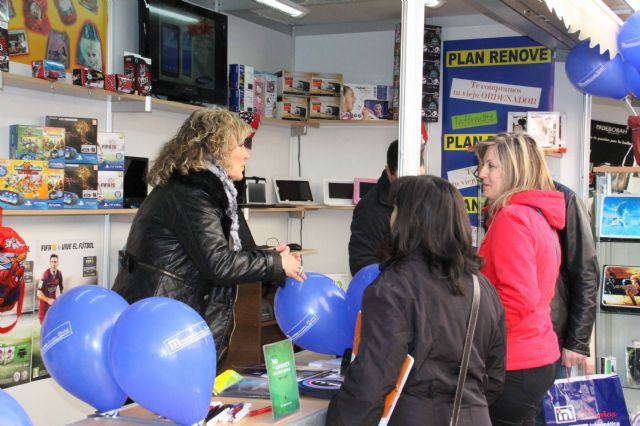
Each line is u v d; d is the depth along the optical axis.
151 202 2.14
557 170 4.68
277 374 1.71
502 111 5.04
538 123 4.56
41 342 1.64
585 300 2.58
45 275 3.56
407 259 1.60
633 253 3.52
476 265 1.64
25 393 3.44
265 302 4.64
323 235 5.57
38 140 3.26
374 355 1.50
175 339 1.48
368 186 5.33
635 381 3.44
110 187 3.59
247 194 4.97
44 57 3.54
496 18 3.86
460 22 5.15
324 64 5.59
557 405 2.52
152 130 4.32
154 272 2.11
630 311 3.38
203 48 4.37
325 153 5.56
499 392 1.77
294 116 5.13
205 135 2.12
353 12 5.16
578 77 3.50
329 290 2.13
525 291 1.98
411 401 1.56
